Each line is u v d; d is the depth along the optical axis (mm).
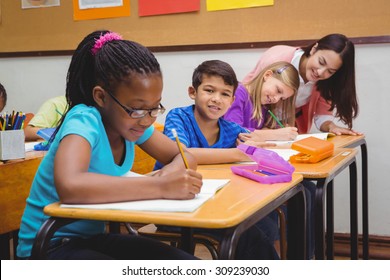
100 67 1066
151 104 1045
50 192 1088
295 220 1222
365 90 2387
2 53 2938
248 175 1186
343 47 2152
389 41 2293
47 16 2822
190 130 1728
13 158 1560
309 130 2416
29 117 2701
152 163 2203
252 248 1423
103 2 2701
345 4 2332
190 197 935
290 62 2271
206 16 2531
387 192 2432
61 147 985
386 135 2393
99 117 1069
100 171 1086
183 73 2623
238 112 2078
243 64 2508
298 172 1355
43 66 2883
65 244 1063
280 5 2416
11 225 1549
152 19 2625
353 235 1978
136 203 907
